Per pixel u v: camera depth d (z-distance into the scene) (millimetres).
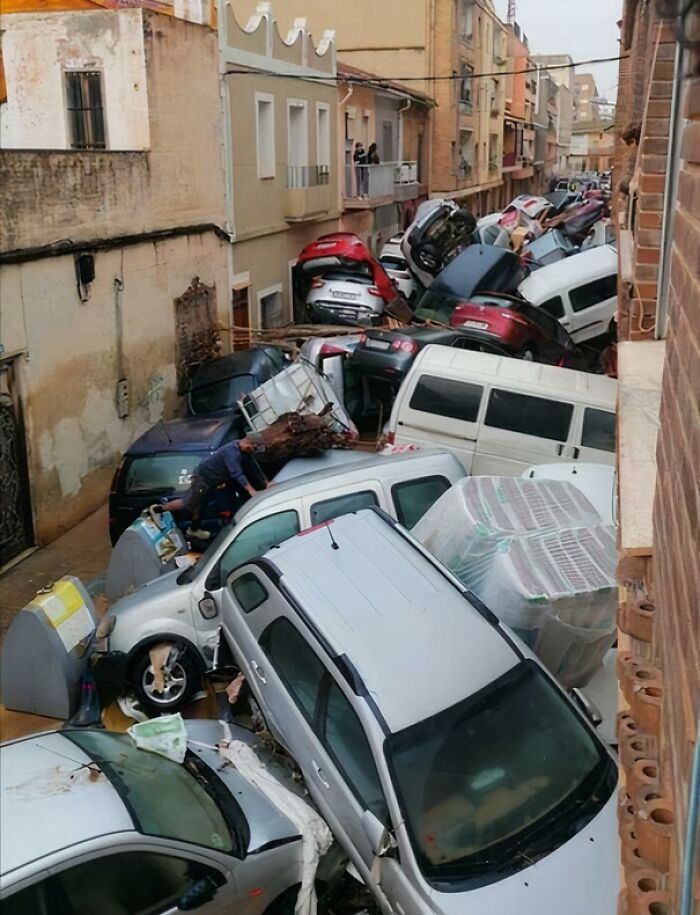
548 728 4910
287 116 19703
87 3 17047
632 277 6055
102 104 14039
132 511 10445
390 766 4594
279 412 11289
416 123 31016
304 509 7457
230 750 5520
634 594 2520
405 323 17922
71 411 12016
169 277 14734
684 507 1819
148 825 4449
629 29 9555
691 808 1309
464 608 5496
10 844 4145
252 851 4699
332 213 22938
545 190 69625
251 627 6152
